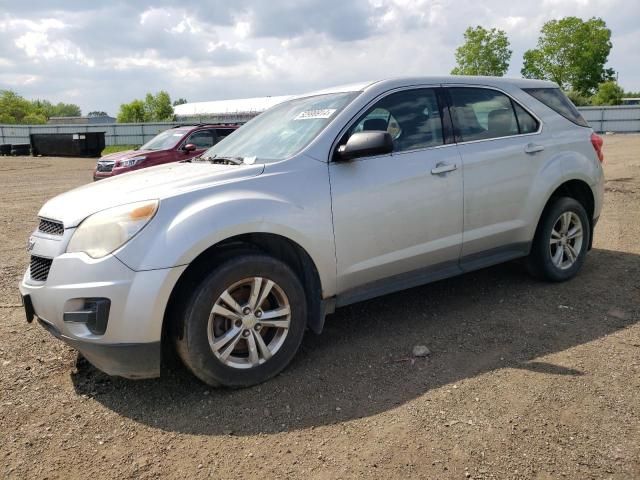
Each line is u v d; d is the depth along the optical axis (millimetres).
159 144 13484
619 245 6285
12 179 17922
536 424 2811
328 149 3693
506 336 3908
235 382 3281
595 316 4203
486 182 4324
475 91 4520
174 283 3033
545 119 4867
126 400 3254
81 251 3084
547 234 4797
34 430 2963
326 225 3562
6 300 5059
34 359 3811
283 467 2582
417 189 3951
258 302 3334
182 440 2838
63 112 161000
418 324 4207
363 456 2631
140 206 3090
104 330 3000
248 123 4742
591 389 3125
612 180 11828
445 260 4230
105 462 2678
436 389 3217
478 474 2461
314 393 3252
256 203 3309
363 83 4172
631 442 2633
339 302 3768
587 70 61844
